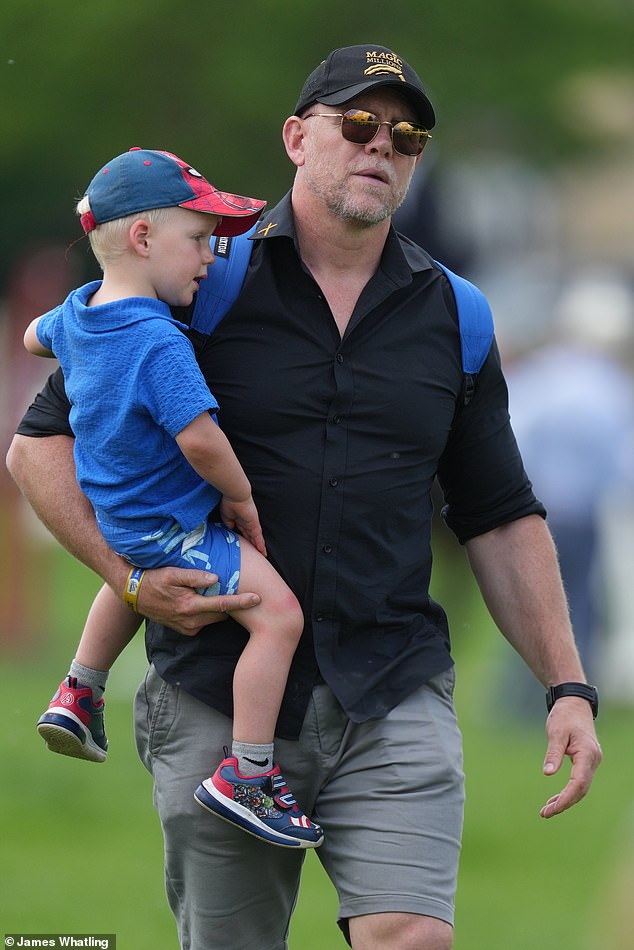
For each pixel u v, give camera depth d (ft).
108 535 54.19
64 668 156.15
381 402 55.21
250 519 54.08
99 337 52.85
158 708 55.98
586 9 306.55
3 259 344.28
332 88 55.21
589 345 140.77
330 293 56.08
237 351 55.16
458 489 60.08
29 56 297.94
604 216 440.04
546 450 139.54
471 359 57.16
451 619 155.84
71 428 55.26
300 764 55.11
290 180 311.06
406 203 157.58
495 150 329.93
